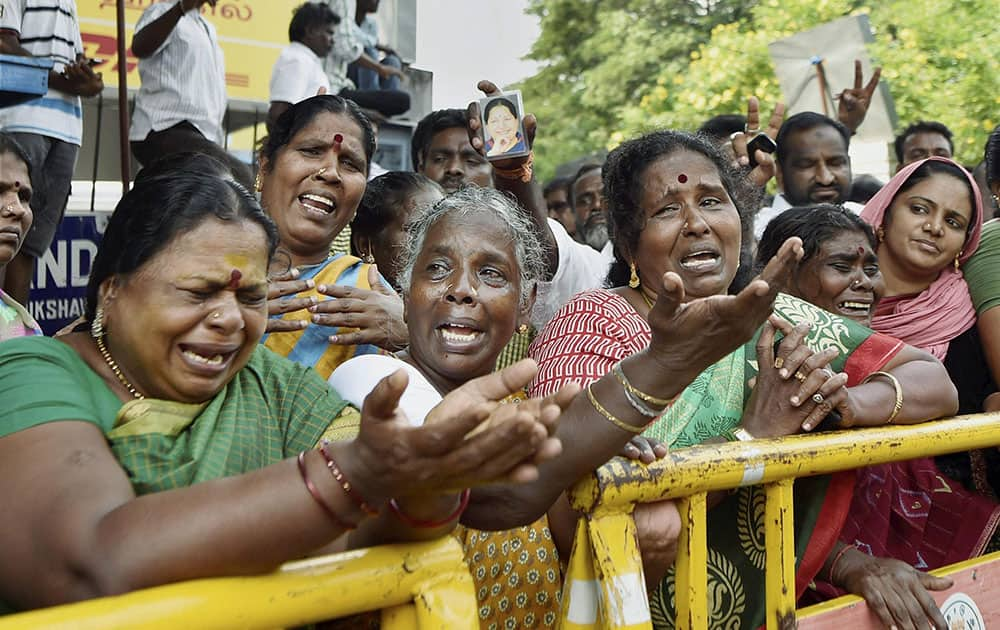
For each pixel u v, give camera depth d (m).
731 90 10.63
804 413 1.97
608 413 1.54
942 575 2.20
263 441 1.63
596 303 2.20
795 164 4.60
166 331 1.51
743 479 1.75
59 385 1.43
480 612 1.86
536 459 1.18
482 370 2.04
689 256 2.32
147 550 1.17
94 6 5.96
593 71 14.81
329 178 2.68
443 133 4.17
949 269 3.20
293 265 2.74
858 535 2.43
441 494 1.33
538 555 1.94
